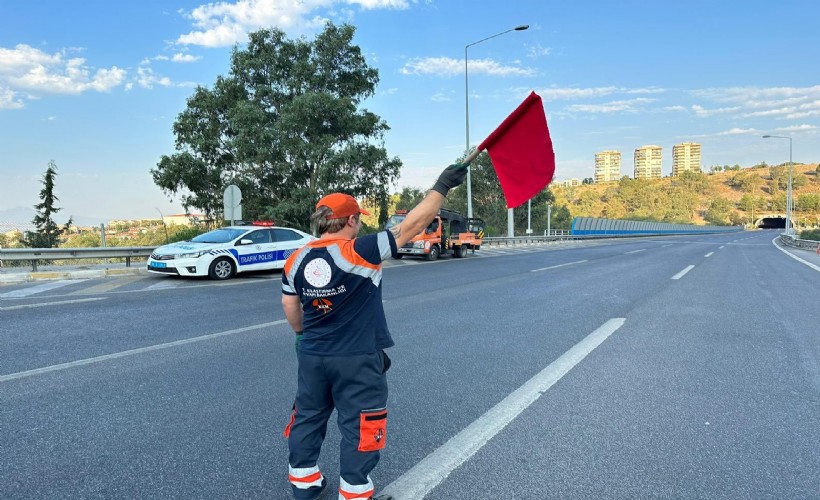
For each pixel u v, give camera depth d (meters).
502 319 7.98
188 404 4.23
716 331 7.19
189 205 23.62
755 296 10.57
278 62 23.67
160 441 3.54
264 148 21.28
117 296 9.67
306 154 21.92
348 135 23.44
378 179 24.36
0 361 5.31
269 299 9.50
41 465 3.18
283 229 13.84
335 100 21.84
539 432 3.78
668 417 4.08
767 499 2.92
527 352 6.02
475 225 24.41
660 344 6.44
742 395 4.60
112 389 4.54
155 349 5.89
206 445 3.49
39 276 12.13
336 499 2.86
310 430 2.62
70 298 9.37
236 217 15.88
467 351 6.04
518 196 2.64
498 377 5.07
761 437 3.73
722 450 3.51
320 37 24.00
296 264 2.42
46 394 4.39
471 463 3.30
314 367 2.46
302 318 2.62
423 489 2.97
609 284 12.49
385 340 2.53
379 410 2.47
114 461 3.25
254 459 3.31
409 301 9.63
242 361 5.46
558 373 5.20
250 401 4.32
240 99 23.28
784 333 7.09
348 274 2.34
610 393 4.63
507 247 34.09
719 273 15.40
